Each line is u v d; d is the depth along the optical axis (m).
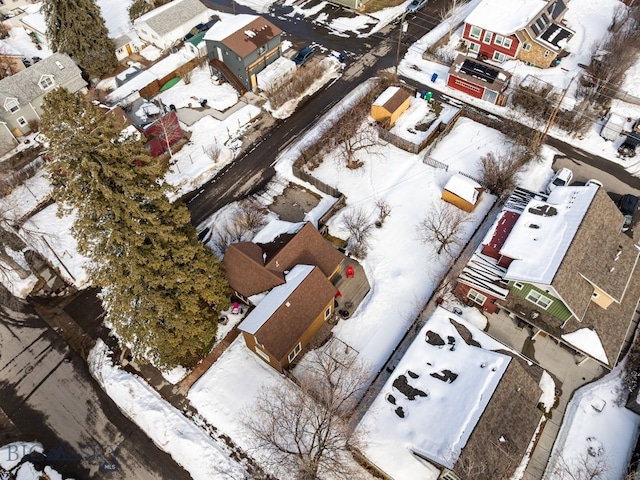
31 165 48.69
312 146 48.38
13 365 35.69
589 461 30.58
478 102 55.88
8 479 30.20
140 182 27.28
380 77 58.03
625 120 52.00
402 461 28.55
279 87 55.44
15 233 43.84
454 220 42.88
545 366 34.91
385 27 66.31
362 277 40.22
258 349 34.12
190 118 54.38
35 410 33.47
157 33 61.97
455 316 35.31
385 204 45.00
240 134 52.53
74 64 56.03
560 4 62.78
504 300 35.72
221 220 44.44
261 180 48.03
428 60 61.12
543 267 33.66
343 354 35.38
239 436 31.78
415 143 50.56
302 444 30.92
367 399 32.84
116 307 31.06
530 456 30.88
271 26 57.38
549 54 57.34
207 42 56.69
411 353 33.16
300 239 37.62
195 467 30.78
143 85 56.25
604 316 34.91
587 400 33.12
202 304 34.81
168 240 29.59
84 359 35.97
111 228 26.44
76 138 23.94
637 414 32.50
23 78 52.34
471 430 27.67
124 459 31.28
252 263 36.19
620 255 36.19
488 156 46.69
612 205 37.34
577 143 51.25
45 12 54.38
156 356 33.34
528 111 54.03
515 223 38.03
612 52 56.66
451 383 31.02
